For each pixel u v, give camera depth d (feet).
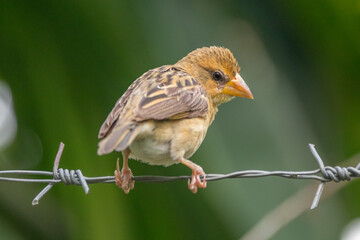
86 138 39.93
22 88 41.52
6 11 40.55
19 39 41.19
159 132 27.02
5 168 48.32
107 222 38.75
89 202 38.81
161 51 40.24
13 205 43.62
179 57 40.24
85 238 38.73
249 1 43.09
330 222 41.47
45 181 25.50
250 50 42.34
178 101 27.86
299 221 40.37
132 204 39.65
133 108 26.17
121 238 38.88
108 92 40.32
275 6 43.11
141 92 27.40
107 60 40.55
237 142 39.17
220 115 39.58
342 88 43.78
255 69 42.09
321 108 43.29
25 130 48.70
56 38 40.98
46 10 40.55
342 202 43.24
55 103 40.75
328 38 43.29
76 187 38.99
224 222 38.70
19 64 41.42
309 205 37.04
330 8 41.75
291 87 42.78
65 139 40.04
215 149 38.50
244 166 38.47
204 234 39.88
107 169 39.42
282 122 40.65
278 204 37.65
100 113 40.22
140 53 40.22
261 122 40.04
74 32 40.88
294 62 43.42
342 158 43.32
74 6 40.29
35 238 43.42
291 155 39.63
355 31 42.39
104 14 40.29
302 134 41.47
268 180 38.37
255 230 35.29
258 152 38.99
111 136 24.81
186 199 40.04
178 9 41.24
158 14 40.81
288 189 38.22
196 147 29.30
